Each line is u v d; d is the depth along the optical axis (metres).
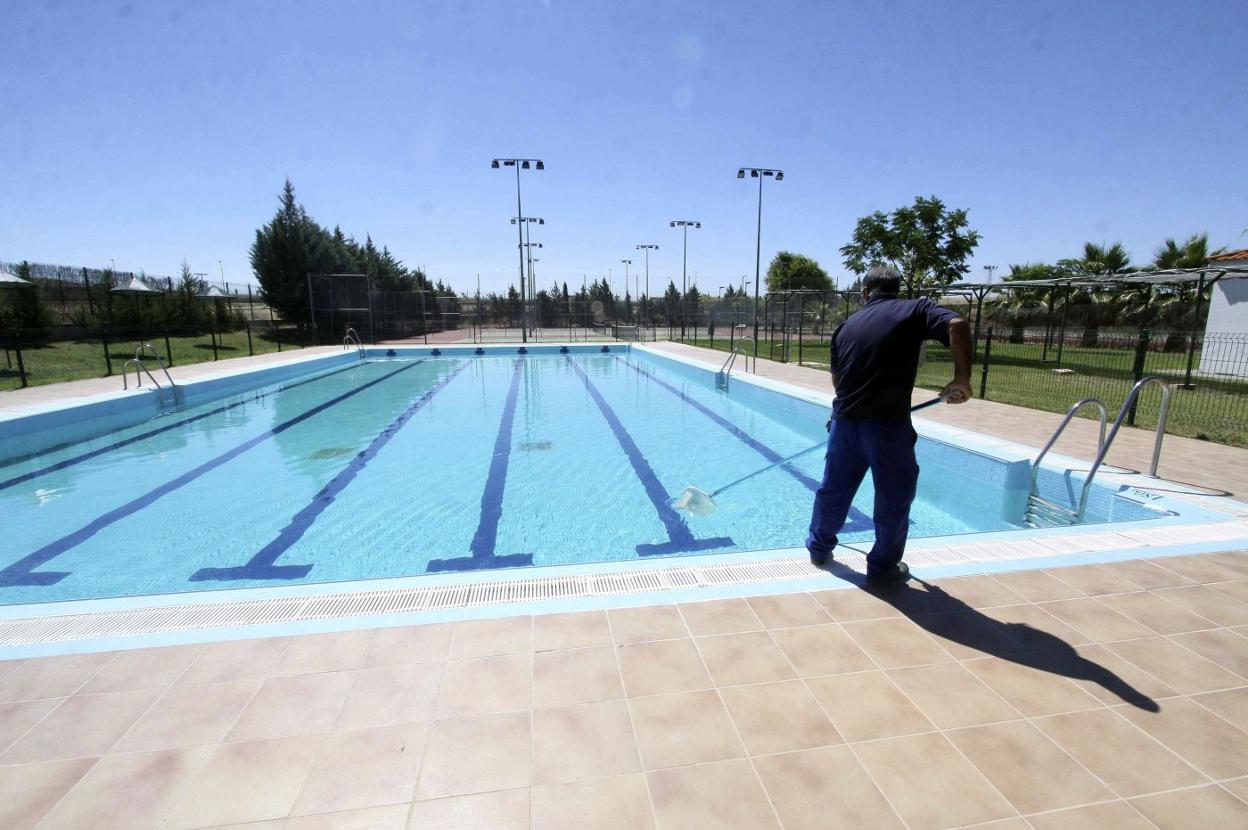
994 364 13.16
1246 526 3.11
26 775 1.46
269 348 18.48
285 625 2.14
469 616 2.21
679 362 13.75
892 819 1.33
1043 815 1.33
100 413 7.81
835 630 2.11
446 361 16.73
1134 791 1.40
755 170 18.23
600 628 2.13
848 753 1.53
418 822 1.32
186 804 1.37
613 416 8.55
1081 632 2.09
